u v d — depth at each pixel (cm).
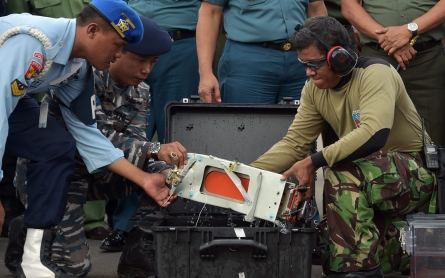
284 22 462
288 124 431
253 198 360
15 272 386
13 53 338
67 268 397
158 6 510
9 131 368
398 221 411
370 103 366
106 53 354
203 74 476
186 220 406
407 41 485
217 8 483
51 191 364
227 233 359
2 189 515
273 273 359
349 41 372
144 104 430
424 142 393
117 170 388
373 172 371
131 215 466
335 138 489
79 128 388
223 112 433
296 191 359
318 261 417
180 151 394
